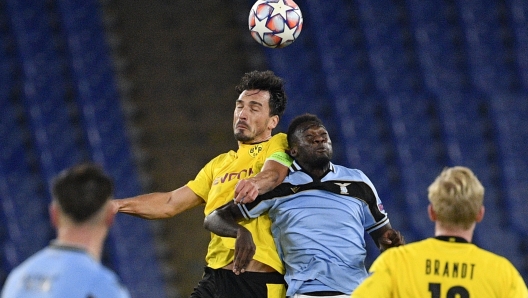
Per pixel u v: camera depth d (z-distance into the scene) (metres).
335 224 16.38
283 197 16.53
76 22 45.59
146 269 40.28
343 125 45.09
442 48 48.28
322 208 16.47
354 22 48.41
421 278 12.83
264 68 46.75
